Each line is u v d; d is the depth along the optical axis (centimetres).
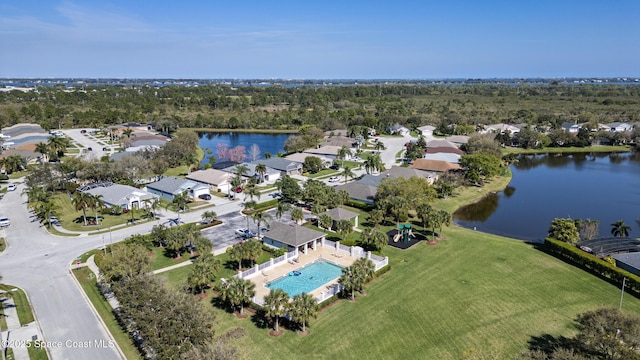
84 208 8444
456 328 5059
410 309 5488
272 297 4825
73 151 16388
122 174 11988
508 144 19075
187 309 4344
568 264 6888
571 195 11688
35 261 6831
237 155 15175
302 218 8538
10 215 9162
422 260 7056
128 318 4841
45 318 5153
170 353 3916
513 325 5125
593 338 3966
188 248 7412
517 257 7169
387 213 9281
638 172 14550
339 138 18362
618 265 6688
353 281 5581
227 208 9869
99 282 6031
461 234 8344
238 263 6850
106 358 4394
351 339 4822
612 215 9994
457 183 11669
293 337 4841
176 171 13850
